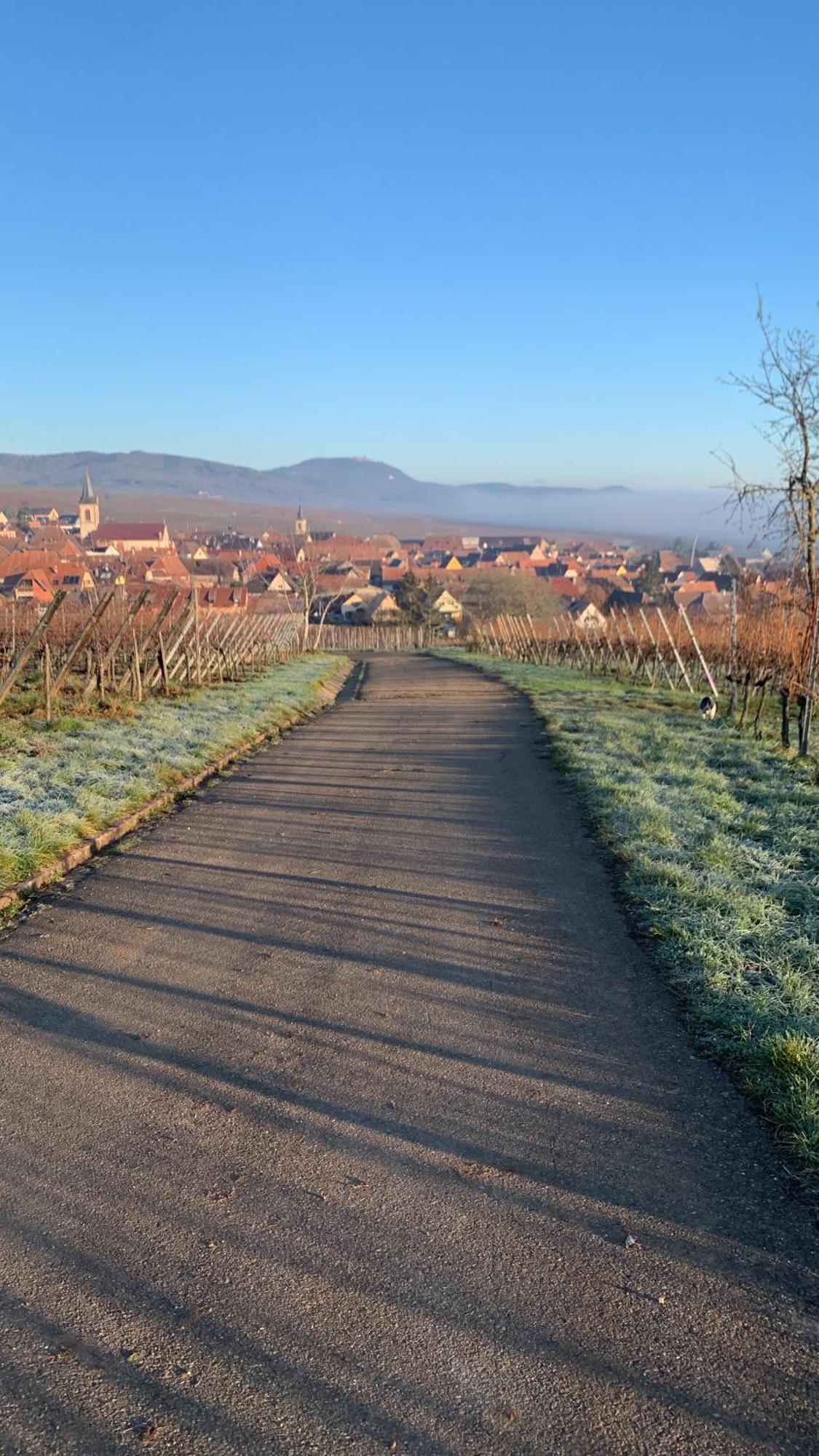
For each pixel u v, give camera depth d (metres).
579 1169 3.18
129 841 7.51
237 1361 2.36
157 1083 3.75
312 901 6.02
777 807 8.23
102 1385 2.30
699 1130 3.41
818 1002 4.24
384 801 9.23
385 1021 4.29
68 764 9.45
